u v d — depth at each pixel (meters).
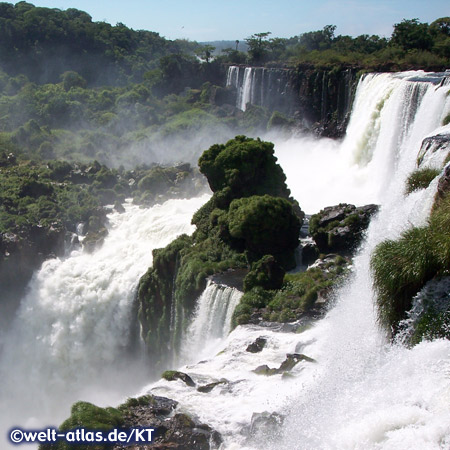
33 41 145.38
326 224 50.25
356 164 69.56
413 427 18.42
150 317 54.94
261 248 49.28
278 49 125.12
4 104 115.12
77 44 148.25
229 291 44.81
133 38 166.75
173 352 50.94
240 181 55.09
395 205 38.72
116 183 82.44
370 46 110.25
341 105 90.38
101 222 71.25
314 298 40.31
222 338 44.00
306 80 97.62
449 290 24.17
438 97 54.69
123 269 62.31
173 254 52.91
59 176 84.62
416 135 56.94
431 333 23.36
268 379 29.55
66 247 69.19
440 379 20.12
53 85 132.12
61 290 63.12
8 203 73.12
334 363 28.17
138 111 114.75
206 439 24.28
